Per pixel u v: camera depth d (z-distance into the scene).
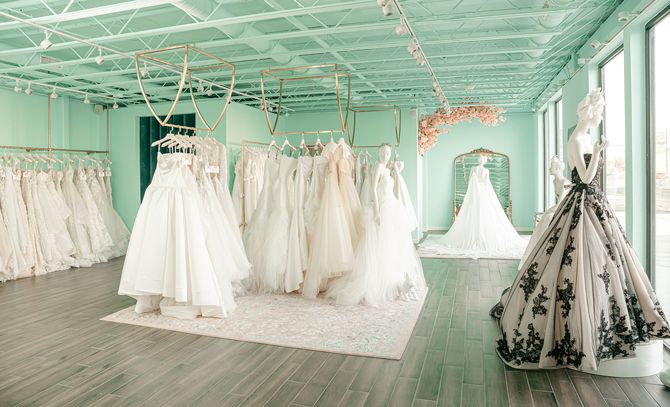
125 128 9.83
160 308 5.16
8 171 7.35
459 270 7.63
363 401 3.02
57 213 8.03
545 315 3.50
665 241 4.90
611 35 5.64
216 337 4.32
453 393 3.12
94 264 8.48
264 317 4.90
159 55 7.73
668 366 3.55
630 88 5.02
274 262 5.88
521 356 3.53
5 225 7.16
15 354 3.92
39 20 4.79
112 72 7.23
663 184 4.90
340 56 7.32
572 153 3.73
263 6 5.98
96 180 9.21
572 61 7.66
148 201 5.06
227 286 5.12
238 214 8.79
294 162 6.14
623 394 3.07
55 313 5.19
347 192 5.99
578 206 3.58
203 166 5.49
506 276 7.10
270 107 10.98
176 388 3.25
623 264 3.46
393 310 5.12
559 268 3.50
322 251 5.62
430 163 14.57
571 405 2.93
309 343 4.10
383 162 5.69
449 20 5.55
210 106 9.20
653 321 3.38
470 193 10.20
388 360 3.72
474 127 14.24
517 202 13.98
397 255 5.62
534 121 13.48
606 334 3.30
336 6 4.80
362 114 11.60
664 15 4.57
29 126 8.61
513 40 7.48
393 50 7.75
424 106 11.95
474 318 4.88
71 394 3.17
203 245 4.89
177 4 4.55
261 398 3.08
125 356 3.86
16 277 7.18
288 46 7.66
